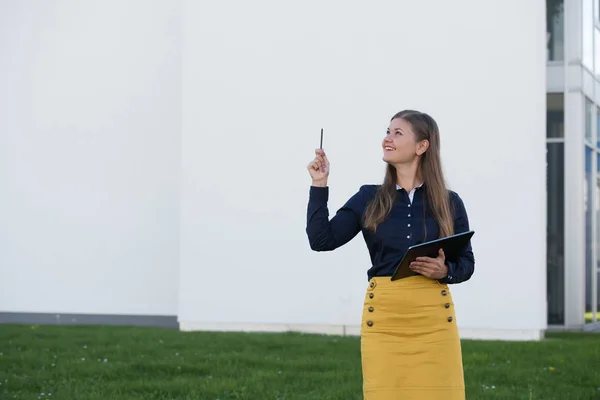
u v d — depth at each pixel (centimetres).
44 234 1530
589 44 1482
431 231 469
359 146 1284
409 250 438
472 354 1029
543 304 1229
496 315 1225
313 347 1095
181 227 1338
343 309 1279
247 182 1320
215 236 1328
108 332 1293
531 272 1216
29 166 1540
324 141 1295
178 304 1352
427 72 1262
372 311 463
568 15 1412
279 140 1312
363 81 1285
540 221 1217
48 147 1533
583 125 1416
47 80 1536
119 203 1502
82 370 919
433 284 459
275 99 1315
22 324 1477
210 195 1331
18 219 1541
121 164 1503
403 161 479
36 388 837
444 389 454
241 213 1320
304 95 1307
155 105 1493
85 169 1516
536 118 1220
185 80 1344
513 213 1224
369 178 1279
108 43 1512
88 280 1512
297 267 1298
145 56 1498
